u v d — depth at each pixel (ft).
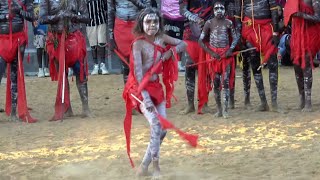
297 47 29.30
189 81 30.42
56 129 27.45
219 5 28.22
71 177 19.35
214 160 20.84
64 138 25.40
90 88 40.47
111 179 19.04
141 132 25.95
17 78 29.81
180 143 23.58
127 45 29.68
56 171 20.11
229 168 19.84
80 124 28.40
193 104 30.63
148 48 18.57
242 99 34.68
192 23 29.43
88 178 19.25
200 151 22.15
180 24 39.32
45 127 28.02
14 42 29.07
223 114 28.84
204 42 28.81
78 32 29.66
